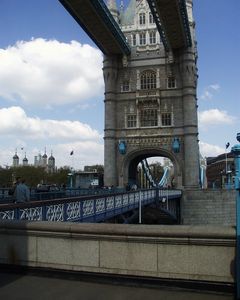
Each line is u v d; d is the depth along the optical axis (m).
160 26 57.38
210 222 61.44
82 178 63.19
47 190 39.81
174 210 59.25
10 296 7.04
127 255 7.76
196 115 65.00
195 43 72.69
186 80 64.81
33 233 8.55
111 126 66.75
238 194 6.75
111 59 67.81
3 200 24.44
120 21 70.94
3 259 8.81
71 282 7.88
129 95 67.69
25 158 181.50
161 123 65.94
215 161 166.50
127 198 30.58
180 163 64.31
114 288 7.48
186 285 7.31
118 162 66.81
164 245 7.52
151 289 7.41
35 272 8.49
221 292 7.09
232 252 7.08
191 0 72.12
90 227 8.02
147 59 67.69
